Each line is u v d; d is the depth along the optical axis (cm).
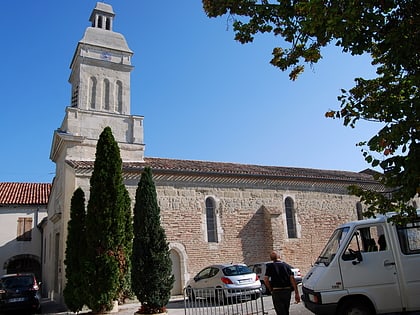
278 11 641
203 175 2091
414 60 515
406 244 870
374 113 583
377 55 616
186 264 1922
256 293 1266
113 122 2130
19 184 3148
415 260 856
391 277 846
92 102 2152
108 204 1359
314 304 848
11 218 2744
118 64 2258
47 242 2508
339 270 855
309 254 2309
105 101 2191
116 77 2250
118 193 1387
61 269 1817
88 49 2203
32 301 1566
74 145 1967
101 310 1305
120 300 1573
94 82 2188
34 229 2781
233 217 2131
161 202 1947
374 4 508
